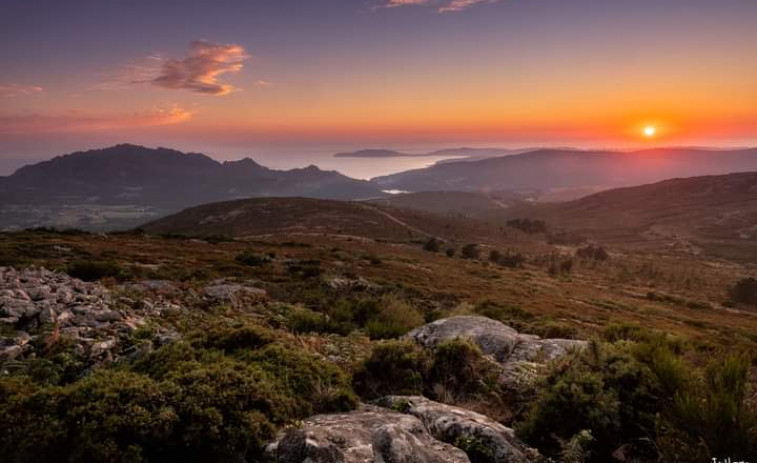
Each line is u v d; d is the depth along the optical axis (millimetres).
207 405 4445
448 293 37531
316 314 16422
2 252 31172
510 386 7059
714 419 4594
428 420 5402
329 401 5613
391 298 18844
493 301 34031
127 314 11055
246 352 6582
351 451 4055
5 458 3801
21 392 4641
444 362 7332
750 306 96062
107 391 4320
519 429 5402
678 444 4723
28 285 13016
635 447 5082
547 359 8289
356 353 9141
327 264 46875
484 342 9398
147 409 4250
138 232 74562
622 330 13391
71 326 9062
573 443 4555
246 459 4164
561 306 43094
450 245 156125
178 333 9625
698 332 38281
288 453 4035
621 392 5633
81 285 14414
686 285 127250
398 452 4156
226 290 20188
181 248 53594
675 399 5070
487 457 4680
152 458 4055
